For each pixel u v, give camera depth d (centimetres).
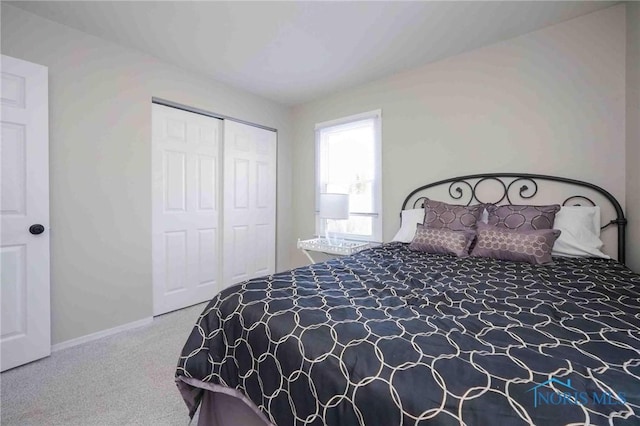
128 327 235
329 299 108
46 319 188
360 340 78
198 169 291
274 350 90
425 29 211
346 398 70
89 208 214
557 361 65
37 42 190
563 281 130
